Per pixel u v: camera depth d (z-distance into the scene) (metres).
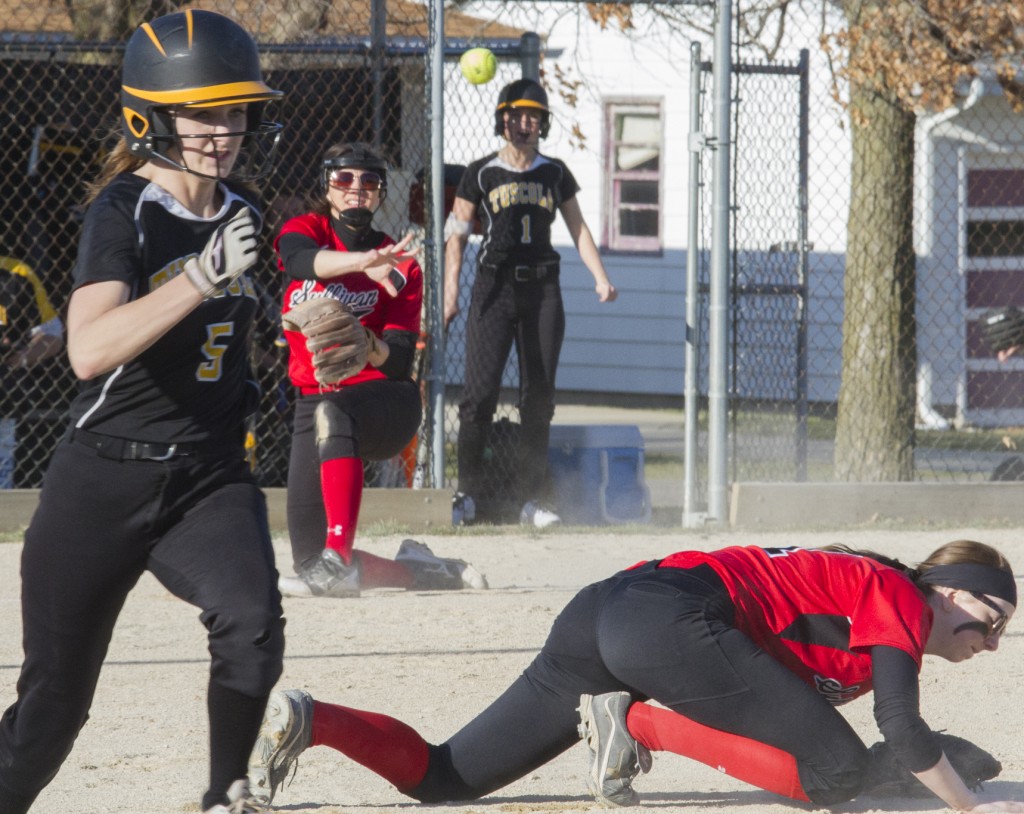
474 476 24.08
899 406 27.92
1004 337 24.70
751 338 28.50
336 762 11.47
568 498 24.83
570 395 50.88
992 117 44.66
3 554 20.89
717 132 22.73
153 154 8.22
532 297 23.33
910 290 28.23
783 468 28.28
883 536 22.59
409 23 31.11
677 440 40.44
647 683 9.66
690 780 10.97
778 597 9.77
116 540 8.05
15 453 25.42
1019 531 23.25
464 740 10.20
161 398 8.05
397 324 17.98
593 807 9.98
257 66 8.41
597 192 49.66
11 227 28.27
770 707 9.34
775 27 41.69
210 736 8.00
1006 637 16.48
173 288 7.54
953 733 12.30
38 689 8.20
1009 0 29.47
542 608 17.48
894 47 28.28
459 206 23.48
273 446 25.28
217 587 7.89
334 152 17.53
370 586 18.61
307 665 14.52
